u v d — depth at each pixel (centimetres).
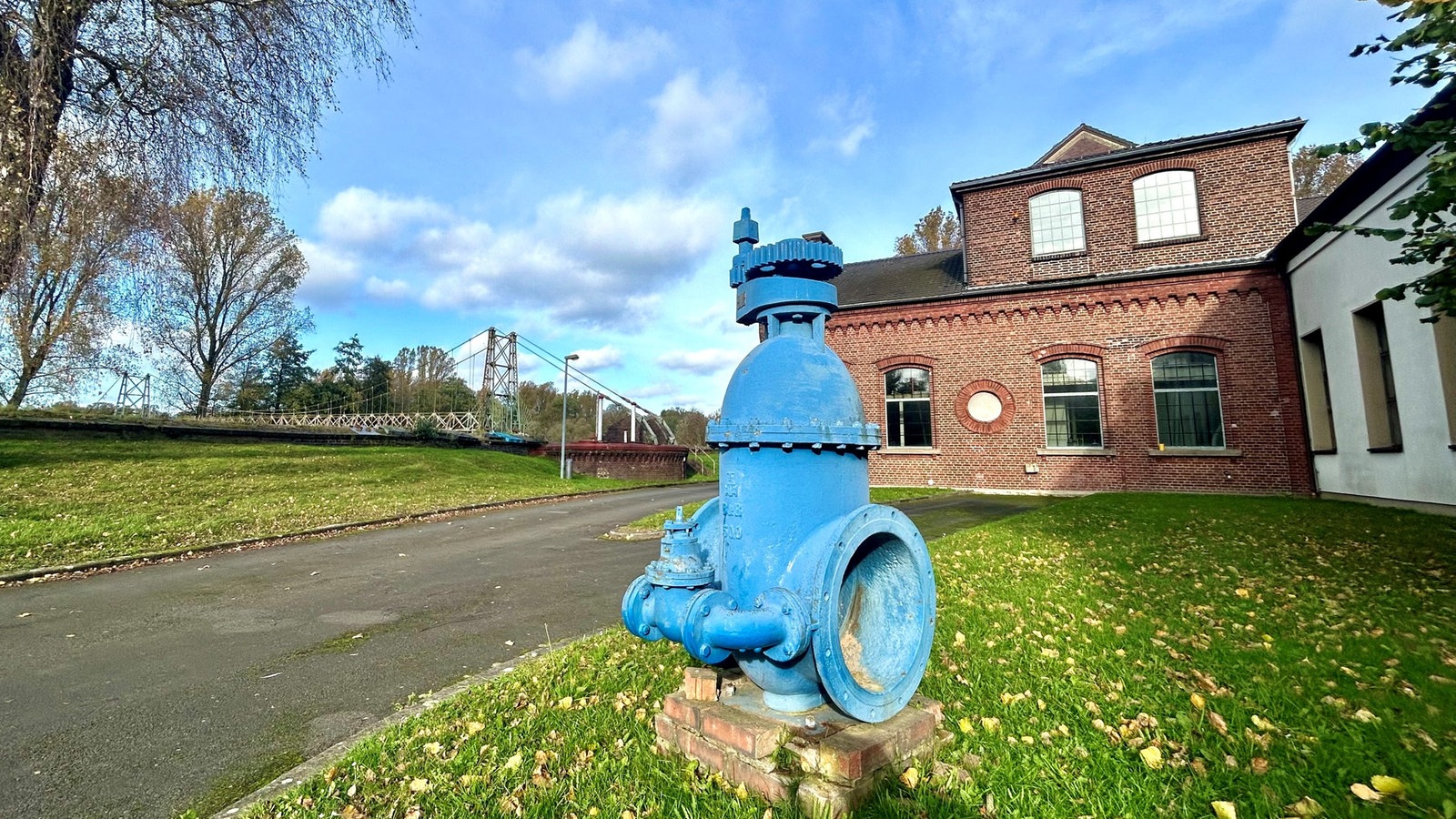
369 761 323
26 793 318
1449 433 884
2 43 1104
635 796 266
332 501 1434
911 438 1659
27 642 562
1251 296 1388
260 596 718
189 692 448
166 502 1264
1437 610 480
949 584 615
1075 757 284
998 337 1587
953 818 237
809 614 236
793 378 272
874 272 2050
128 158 1306
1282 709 325
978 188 1697
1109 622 487
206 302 3628
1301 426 1329
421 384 5878
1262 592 551
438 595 718
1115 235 1565
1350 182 1027
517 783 290
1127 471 1458
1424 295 430
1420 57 400
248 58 1305
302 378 4762
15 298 1470
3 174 1095
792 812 238
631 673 418
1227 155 1488
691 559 268
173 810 304
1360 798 250
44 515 1080
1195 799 252
